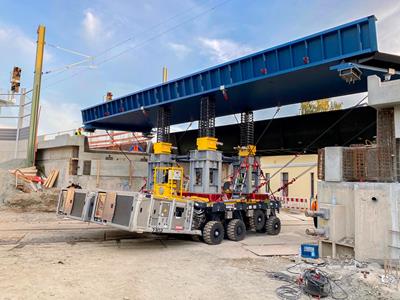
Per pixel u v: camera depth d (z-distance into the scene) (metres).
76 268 8.32
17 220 17.05
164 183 13.50
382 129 9.20
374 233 8.61
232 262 9.57
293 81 13.74
